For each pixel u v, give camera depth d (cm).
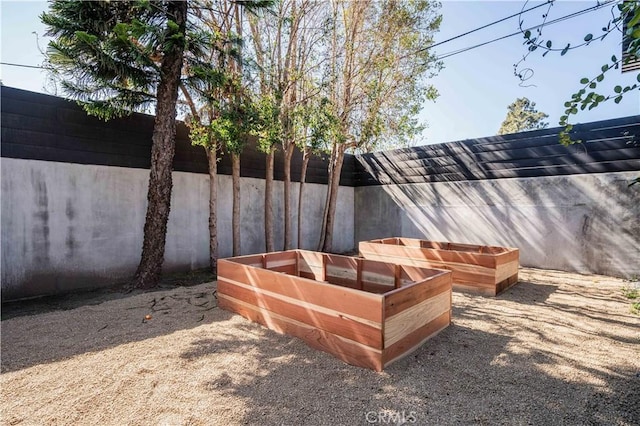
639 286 491
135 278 484
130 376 231
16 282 425
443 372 237
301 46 652
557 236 623
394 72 691
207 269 612
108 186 506
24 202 431
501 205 692
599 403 200
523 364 249
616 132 564
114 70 432
